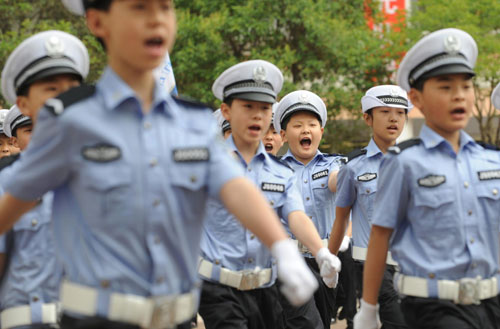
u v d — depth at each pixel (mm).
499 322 4539
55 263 4637
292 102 8570
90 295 3260
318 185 8594
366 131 25219
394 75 23844
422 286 4453
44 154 3281
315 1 22953
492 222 4566
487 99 27578
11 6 21656
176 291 3355
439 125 4598
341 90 22578
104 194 3215
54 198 3432
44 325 4613
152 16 3189
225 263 5895
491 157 4660
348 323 9234
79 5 3812
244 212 3242
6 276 4680
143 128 3287
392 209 4543
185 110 3438
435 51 4613
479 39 21688
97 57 21031
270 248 3158
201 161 3332
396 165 4523
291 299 2996
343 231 7789
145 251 3268
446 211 4465
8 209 3471
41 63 4660
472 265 4445
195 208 3373
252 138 6207
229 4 22234
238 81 6297
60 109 3230
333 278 5656
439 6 22156
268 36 22078
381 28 25375
